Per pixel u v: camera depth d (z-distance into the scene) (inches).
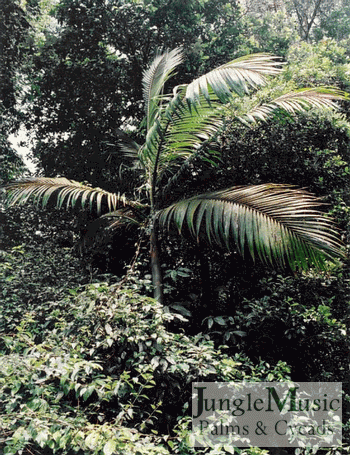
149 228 159.0
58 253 211.3
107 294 125.0
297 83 210.8
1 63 277.7
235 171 175.3
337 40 428.1
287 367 127.2
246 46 318.0
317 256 116.3
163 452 85.7
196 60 284.8
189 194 179.9
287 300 148.7
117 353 119.0
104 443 82.3
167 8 284.2
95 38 285.4
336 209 167.2
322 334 144.9
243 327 153.1
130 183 218.2
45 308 144.5
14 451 81.7
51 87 291.3
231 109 173.3
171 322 164.2
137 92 289.6
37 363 96.0
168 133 153.1
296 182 174.9
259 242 117.3
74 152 279.1
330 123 181.6
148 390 115.3
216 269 185.6
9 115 300.0
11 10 273.9
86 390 92.5
